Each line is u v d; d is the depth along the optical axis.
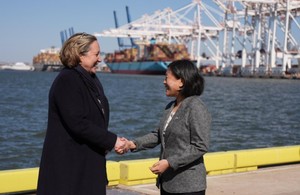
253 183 7.97
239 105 52.66
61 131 3.76
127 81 119.25
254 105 53.06
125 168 7.68
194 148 3.88
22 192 7.18
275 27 117.12
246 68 134.12
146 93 72.38
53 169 3.75
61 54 3.87
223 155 8.73
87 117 3.78
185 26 147.50
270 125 32.97
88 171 3.79
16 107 43.72
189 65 4.03
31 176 6.98
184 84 4.00
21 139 23.02
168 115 4.11
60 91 3.71
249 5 121.12
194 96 4.02
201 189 3.98
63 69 3.86
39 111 40.12
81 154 3.78
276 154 9.44
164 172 4.00
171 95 4.10
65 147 3.75
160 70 149.00
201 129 3.88
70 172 3.74
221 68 148.25
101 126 3.89
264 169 9.23
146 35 153.38
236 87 94.88
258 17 123.12
